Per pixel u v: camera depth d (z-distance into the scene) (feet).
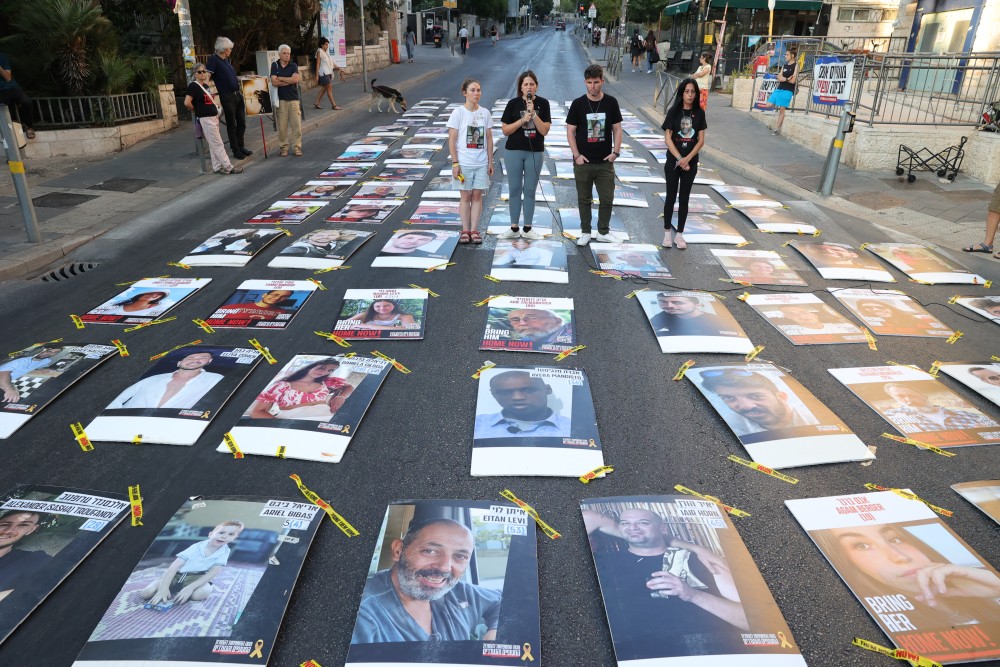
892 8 72.23
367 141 41.24
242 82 34.96
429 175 32.32
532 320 16.78
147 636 8.08
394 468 11.25
